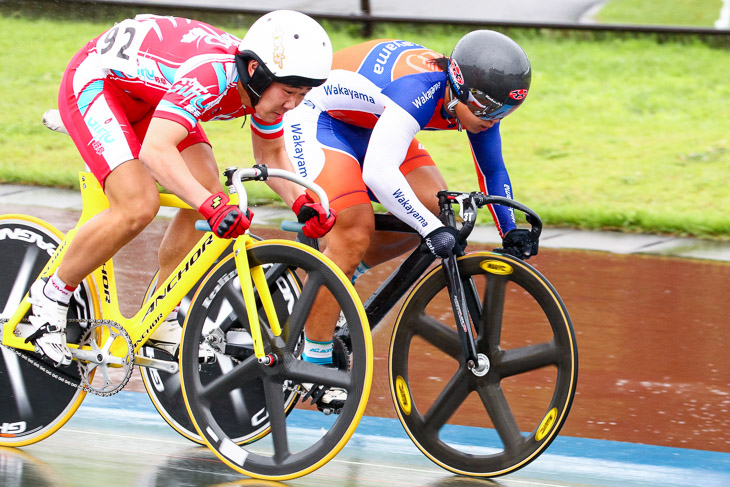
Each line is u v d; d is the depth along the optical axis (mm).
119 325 11461
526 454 11141
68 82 11234
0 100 32562
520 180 27109
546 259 21062
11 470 11047
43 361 11664
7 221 12094
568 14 51906
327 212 10898
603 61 38406
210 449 11406
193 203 10031
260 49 10148
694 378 15219
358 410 10539
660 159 28938
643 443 12820
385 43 12375
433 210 12477
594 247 22094
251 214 10273
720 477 11641
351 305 10570
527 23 40906
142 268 19203
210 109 10508
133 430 12781
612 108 33781
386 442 12695
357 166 12336
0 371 11930
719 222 23453
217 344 11680
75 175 25719
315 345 11758
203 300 11266
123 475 11039
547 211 24141
